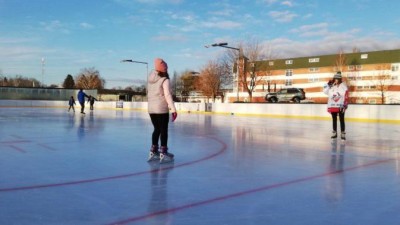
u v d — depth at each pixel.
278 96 38.69
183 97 84.94
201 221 3.16
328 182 4.60
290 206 3.59
